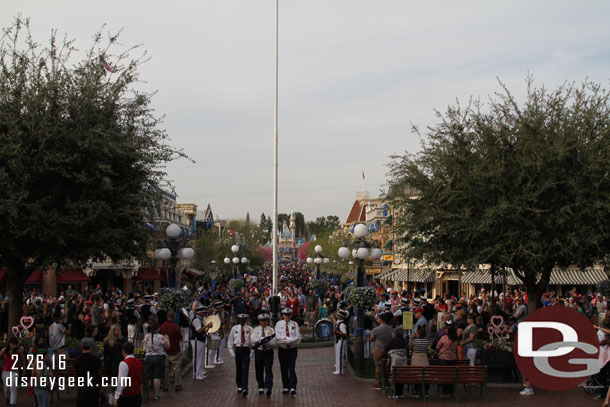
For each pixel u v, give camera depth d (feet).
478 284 140.56
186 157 57.47
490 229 51.49
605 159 49.47
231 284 99.86
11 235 49.78
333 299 88.79
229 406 41.27
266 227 610.24
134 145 52.70
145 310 57.41
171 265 61.26
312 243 283.18
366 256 59.77
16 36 51.26
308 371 56.13
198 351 51.93
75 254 51.34
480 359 48.47
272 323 75.66
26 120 48.88
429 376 41.75
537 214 50.29
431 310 60.18
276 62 89.86
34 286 125.39
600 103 53.31
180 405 41.55
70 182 50.93
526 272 57.31
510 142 54.24
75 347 50.60
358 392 45.88
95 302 64.28
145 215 55.36
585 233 50.03
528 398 43.11
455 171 54.24
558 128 52.75
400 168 59.26
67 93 51.90
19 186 48.47
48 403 37.63
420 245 58.54
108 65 54.54
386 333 46.85
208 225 290.76
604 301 92.02
